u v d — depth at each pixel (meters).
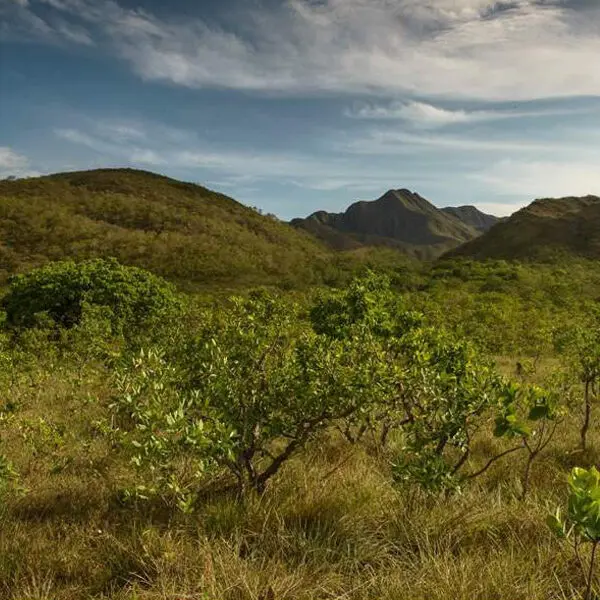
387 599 3.51
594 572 3.76
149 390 4.96
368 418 5.58
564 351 9.20
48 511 5.14
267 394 5.35
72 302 24.56
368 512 4.80
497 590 3.52
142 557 4.03
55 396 10.88
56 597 3.67
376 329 9.69
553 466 6.68
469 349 6.89
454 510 4.79
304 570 3.82
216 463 4.75
